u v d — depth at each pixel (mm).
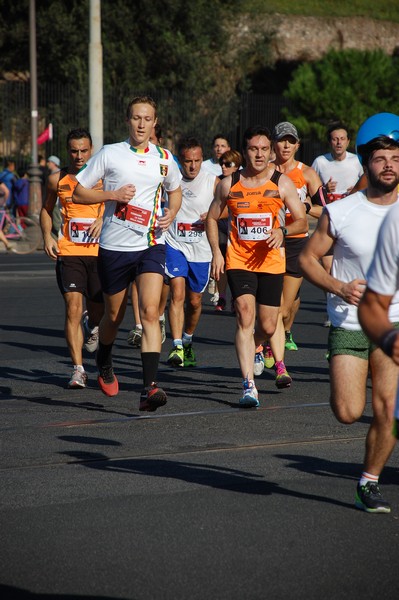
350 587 11195
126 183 20062
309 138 94375
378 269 9758
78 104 96938
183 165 26688
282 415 20453
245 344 21250
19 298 40750
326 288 14180
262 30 108438
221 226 32969
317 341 30703
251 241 21484
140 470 16234
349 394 14344
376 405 13836
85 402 21844
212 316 36844
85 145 23047
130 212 20078
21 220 62344
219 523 13477
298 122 93375
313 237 14703
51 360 27266
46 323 34094
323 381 24344
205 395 22609
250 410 20984
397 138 14359
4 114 95688
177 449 17641
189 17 103438
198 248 26234
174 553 12305
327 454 17281
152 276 19875
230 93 103250
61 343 30125
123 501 14516
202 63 103062
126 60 100062
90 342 26844
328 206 14609
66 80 102750
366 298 9812
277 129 26969
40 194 72125
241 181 21625
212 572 11648
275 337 23250
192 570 11727
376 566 11859
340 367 14398
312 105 93562
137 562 11992
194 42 104062
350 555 12242
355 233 14461
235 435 18703
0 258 58438
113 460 16891
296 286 26688
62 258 23312
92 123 63094
